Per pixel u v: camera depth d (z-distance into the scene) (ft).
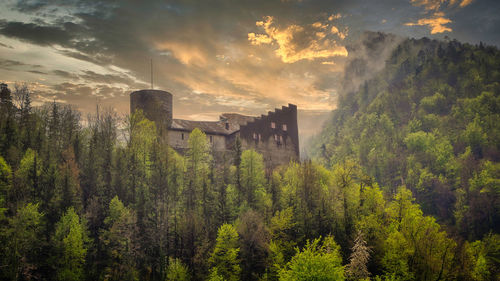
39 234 219.20
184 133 350.43
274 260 223.51
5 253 195.52
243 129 367.25
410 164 648.38
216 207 266.77
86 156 297.33
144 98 350.64
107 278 209.56
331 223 264.31
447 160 633.20
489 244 361.30
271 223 255.29
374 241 238.68
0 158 236.43
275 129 404.98
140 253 223.10
